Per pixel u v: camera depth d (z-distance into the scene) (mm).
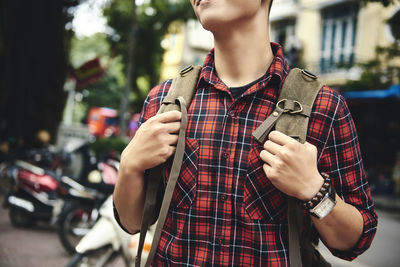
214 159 889
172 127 908
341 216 854
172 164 926
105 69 10570
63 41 12117
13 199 5324
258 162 867
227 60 962
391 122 13797
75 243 4660
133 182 941
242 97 906
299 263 833
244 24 924
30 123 11406
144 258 2750
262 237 852
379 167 14070
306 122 852
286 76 936
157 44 19094
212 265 858
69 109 35281
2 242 4711
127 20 17656
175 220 910
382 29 14094
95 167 4918
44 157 6285
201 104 946
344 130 892
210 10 912
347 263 4645
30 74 11430
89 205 4684
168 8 18516
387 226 7895
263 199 864
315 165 828
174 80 1030
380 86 11875
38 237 5137
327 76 15766
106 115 34031
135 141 935
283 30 18469
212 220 874
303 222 930
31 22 11328
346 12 15586
